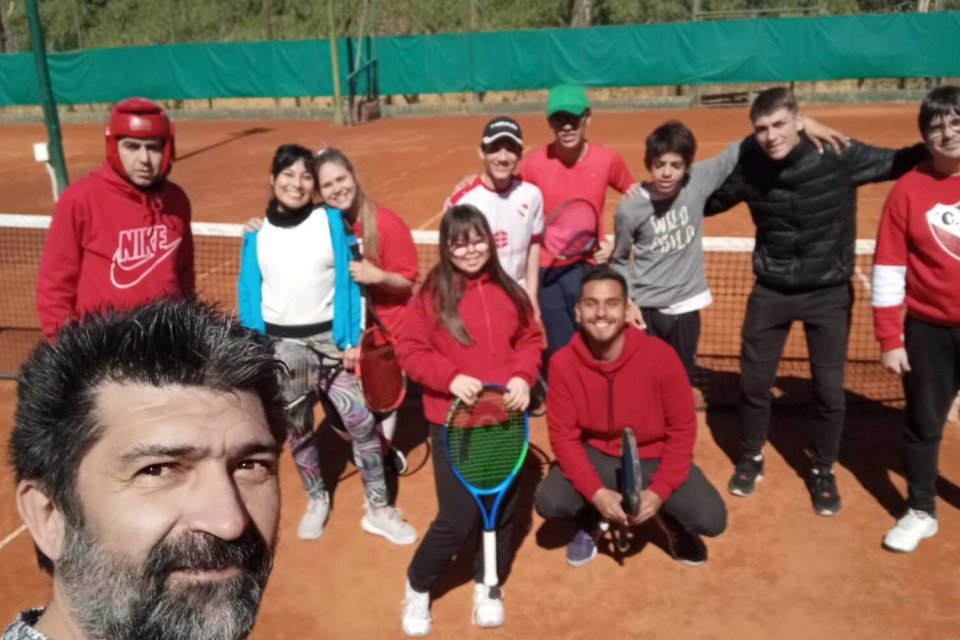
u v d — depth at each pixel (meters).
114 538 0.83
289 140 21.05
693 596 3.79
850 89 24.03
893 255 3.80
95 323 0.91
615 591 3.85
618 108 24.08
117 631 0.83
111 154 3.61
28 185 15.90
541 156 5.19
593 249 5.05
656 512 3.66
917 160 3.90
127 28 28.25
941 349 3.77
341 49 23.25
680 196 4.34
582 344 3.60
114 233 3.63
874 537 4.16
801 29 21.31
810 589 3.80
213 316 0.95
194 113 25.70
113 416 0.85
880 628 3.54
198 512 0.84
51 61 24.44
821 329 4.18
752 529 4.27
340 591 3.91
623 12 27.98
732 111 23.02
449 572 4.04
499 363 3.42
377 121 23.94
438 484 3.45
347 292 3.95
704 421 5.43
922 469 3.98
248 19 28.48
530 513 4.52
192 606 0.83
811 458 4.90
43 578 4.10
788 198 3.99
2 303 8.37
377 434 4.24
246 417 0.89
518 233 4.71
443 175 15.54
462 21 26.88
